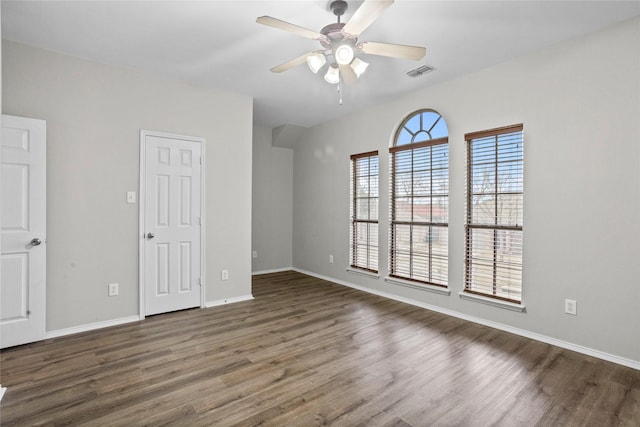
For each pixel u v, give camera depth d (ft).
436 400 6.46
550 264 9.14
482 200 10.74
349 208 15.67
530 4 7.14
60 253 9.57
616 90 7.97
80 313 9.89
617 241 8.00
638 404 6.35
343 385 6.98
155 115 11.18
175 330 10.02
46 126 9.28
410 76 11.16
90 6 7.30
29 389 6.75
